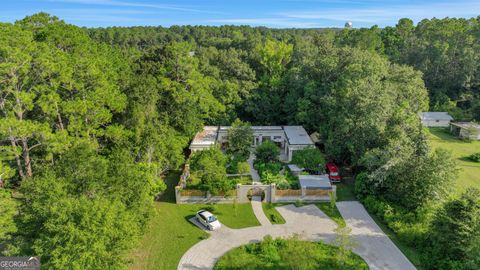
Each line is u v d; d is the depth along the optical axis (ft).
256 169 121.90
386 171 92.22
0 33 80.23
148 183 81.87
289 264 69.72
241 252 76.13
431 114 192.95
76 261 53.47
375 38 249.14
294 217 92.17
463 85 207.10
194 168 100.42
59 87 98.27
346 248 77.10
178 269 71.20
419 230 79.05
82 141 90.48
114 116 114.62
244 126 126.62
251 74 181.47
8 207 60.13
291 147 128.47
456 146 157.38
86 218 55.83
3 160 85.30
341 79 130.72
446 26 242.78
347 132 112.57
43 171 70.03
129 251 65.98
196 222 89.56
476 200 68.69
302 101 143.95
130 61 155.84
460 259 69.10
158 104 128.36
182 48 137.18
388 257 74.28
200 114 139.85
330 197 97.45
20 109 84.07
